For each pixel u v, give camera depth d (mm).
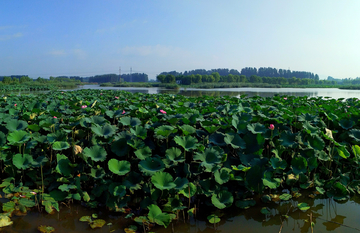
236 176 4539
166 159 4609
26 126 5520
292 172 5004
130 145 4750
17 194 4398
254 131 5344
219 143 5164
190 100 11695
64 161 4574
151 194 4070
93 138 5340
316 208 4336
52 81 90438
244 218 4004
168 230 3639
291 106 9898
